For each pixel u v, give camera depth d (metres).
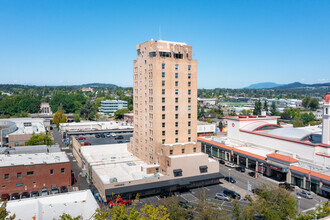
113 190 76.31
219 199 78.69
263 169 100.94
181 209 58.81
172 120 94.75
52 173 87.31
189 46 96.69
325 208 58.34
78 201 65.88
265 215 58.06
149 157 97.88
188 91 97.25
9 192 81.88
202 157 89.88
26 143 127.44
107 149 117.25
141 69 100.81
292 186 87.56
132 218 43.53
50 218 57.06
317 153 92.75
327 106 92.75
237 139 132.00
